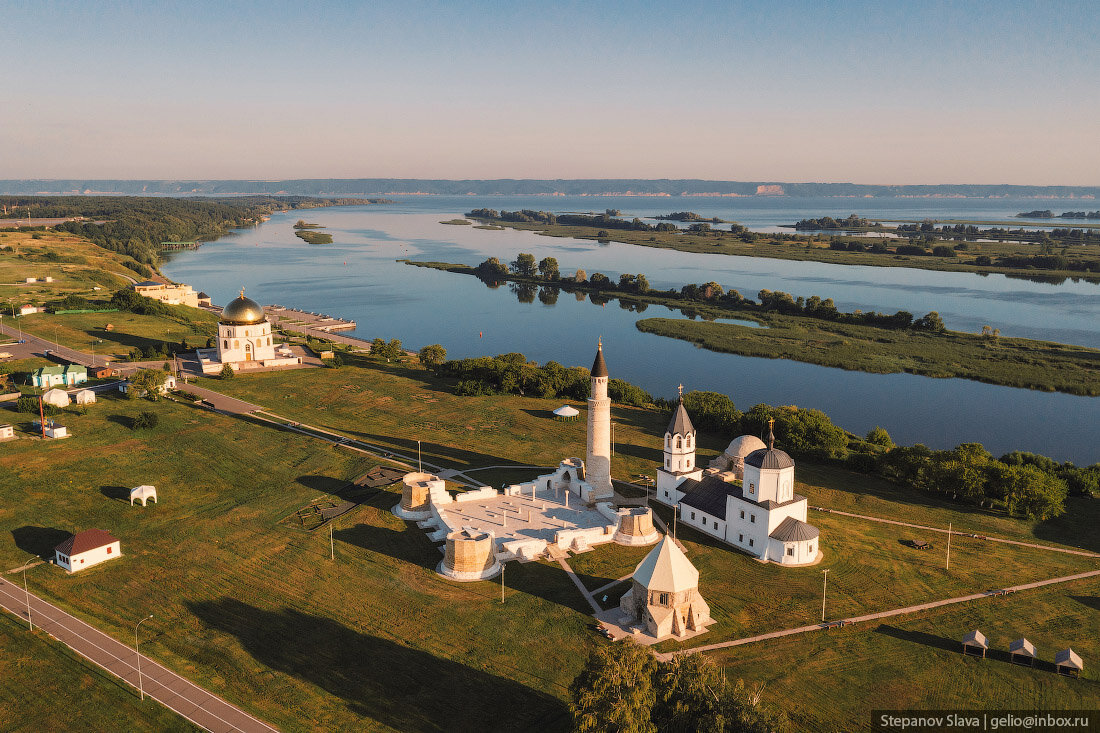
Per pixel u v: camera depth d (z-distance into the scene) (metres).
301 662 81.38
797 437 152.88
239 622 88.44
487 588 97.50
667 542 89.19
